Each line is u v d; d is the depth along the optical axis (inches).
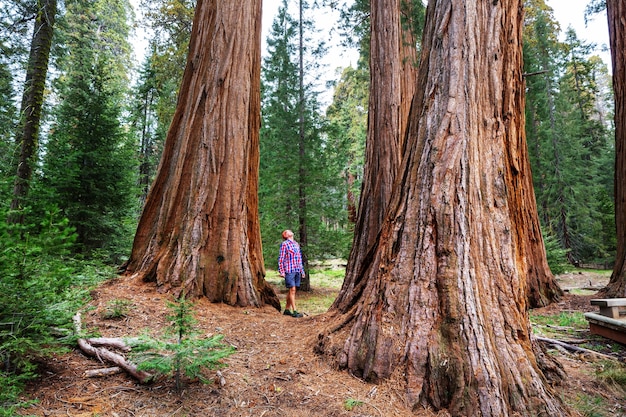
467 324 108.3
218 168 233.9
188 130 240.4
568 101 1041.5
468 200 124.0
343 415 96.1
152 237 230.1
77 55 501.7
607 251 805.9
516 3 153.2
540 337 200.8
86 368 114.7
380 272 131.0
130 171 370.6
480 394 98.5
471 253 118.9
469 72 135.4
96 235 333.1
